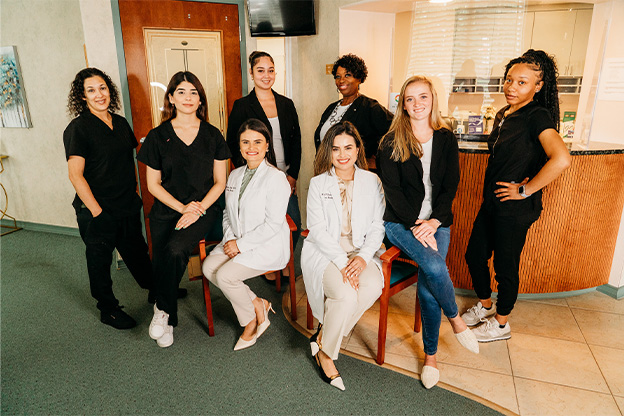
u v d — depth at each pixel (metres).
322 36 3.48
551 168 1.82
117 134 2.29
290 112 2.92
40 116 3.88
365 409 1.77
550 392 1.87
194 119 2.26
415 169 1.96
